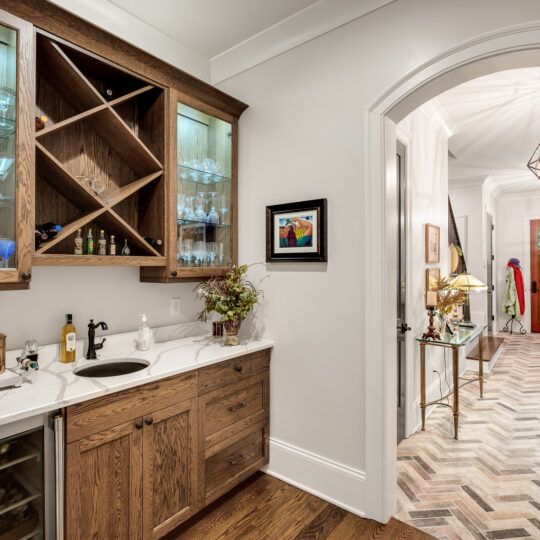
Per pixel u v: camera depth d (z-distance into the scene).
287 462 2.32
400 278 2.90
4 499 1.29
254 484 2.31
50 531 1.38
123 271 2.26
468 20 1.69
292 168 2.32
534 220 7.31
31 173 1.54
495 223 7.49
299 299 2.28
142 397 1.65
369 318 1.97
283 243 2.33
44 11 1.56
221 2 2.14
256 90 2.51
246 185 2.58
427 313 3.40
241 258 2.61
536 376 4.54
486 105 3.42
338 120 2.11
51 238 1.71
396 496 2.09
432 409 3.47
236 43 2.56
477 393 3.96
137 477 1.63
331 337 2.14
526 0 1.55
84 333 2.08
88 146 2.05
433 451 2.71
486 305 6.05
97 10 2.10
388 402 1.94
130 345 2.25
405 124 2.96
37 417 1.35
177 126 2.14
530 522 1.94
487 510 2.05
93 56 1.77
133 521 1.61
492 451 2.70
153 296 2.43
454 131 3.99
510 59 1.63
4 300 1.78
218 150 2.47
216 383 2.02
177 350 2.17
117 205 2.18
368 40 2.00
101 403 1.50
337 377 2.11
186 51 2.59
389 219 1.97
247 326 2.56
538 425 3.13
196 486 1.90
